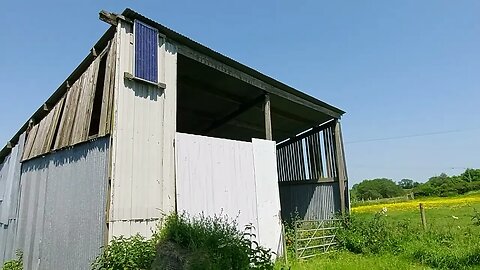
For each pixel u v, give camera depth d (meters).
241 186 7.68
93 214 5.90
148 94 6.32
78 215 6.41
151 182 6.07
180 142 6.69
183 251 5.02
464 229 9.73
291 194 13.12
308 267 7.29
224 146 7.55
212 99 10.41
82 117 7.10
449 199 33.59
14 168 11.30
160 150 6.31
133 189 5.79
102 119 6.16
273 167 8.65
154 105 6.38
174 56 6.91
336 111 11.84
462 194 39.44
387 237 9.20
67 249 6.59
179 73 8.77
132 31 6.32
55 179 7.80
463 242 8.19
